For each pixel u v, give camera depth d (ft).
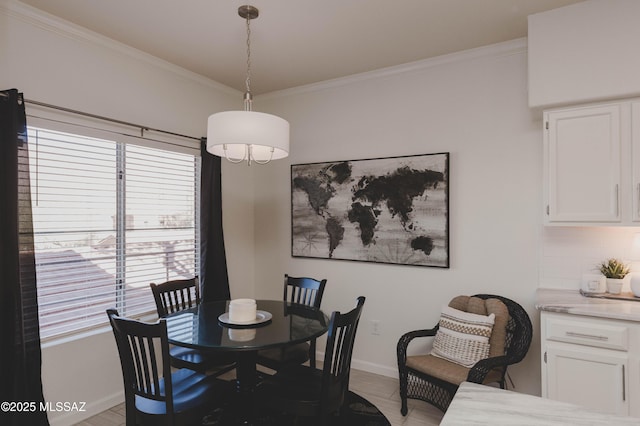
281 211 12.88
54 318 8.09
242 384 7.67
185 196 11.18
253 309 7.47
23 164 7.16
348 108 11.54
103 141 9.00
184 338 6.48
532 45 7.79
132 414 5.99
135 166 9.77
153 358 5.73
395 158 10.63
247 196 13.21
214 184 11.43
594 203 7.38
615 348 6.56
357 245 11.22
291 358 8.37
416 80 10.44
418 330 9.30
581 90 7.34
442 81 10.08
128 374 5.97
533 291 8.92
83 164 8.61
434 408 8.89
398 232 10.55
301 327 7.17
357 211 11.23
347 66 10.64
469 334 8.18
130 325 5.73
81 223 8.57
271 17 7.98
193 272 11.40
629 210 7.08
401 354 8.55
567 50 7.48
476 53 9.57
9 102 6.97
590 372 6.79
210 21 8.15
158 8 7.63
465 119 9.76
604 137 7.29
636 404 6.44
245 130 6.40
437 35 8.82
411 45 9.34
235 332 6.83
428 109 10.27
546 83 7.66
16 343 6.96
